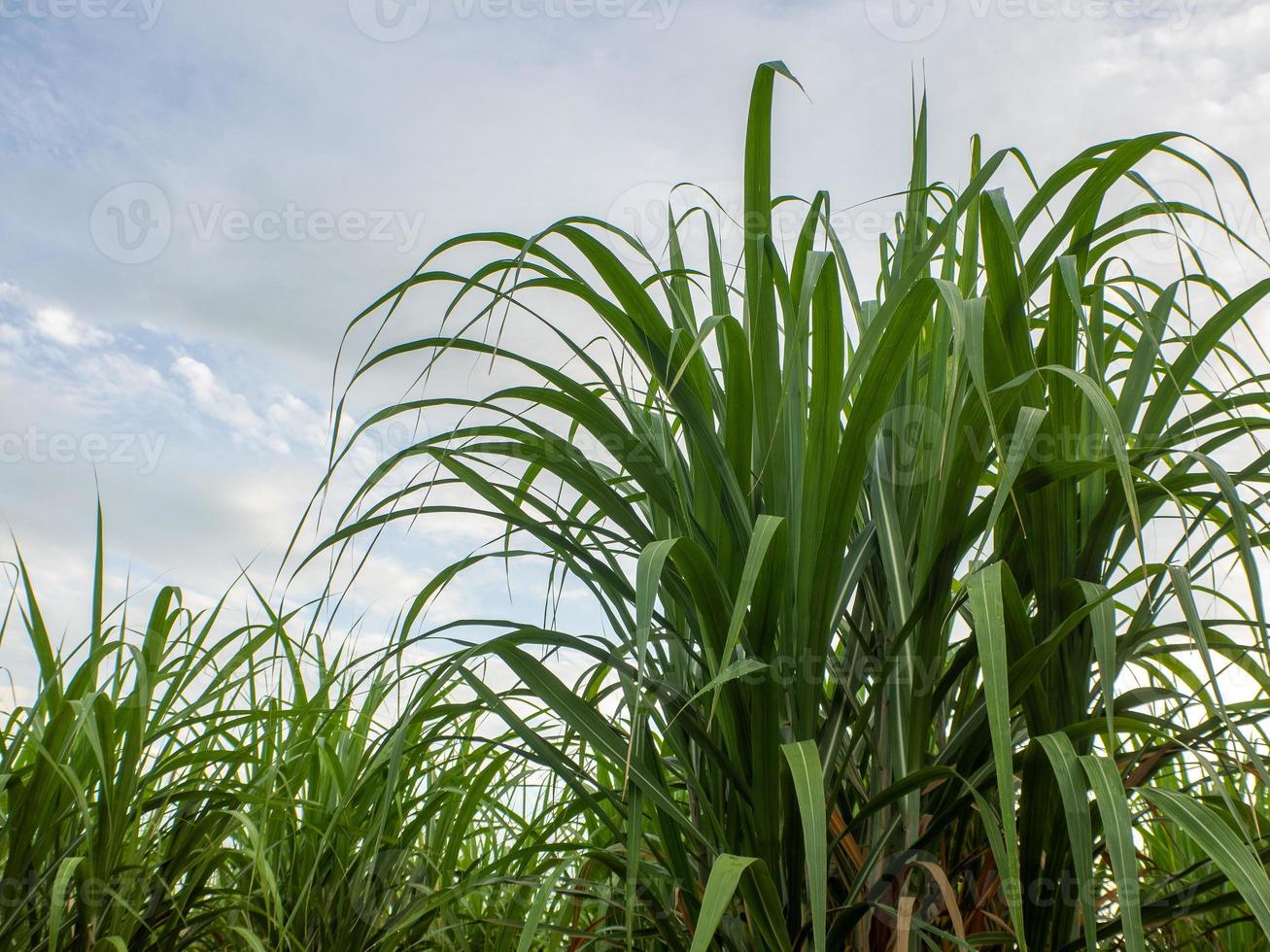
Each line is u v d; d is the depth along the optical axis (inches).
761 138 42.6
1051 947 37.1
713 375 45.6
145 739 45.0
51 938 36.3
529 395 43.5
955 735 38.3
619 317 43.0
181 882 53.5
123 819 42.9
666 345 41.8
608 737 39.1
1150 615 43.3
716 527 41.9
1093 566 39.6
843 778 41.3
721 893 28.2
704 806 38.4
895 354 33.4
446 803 61.8
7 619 49.5
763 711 34.8
